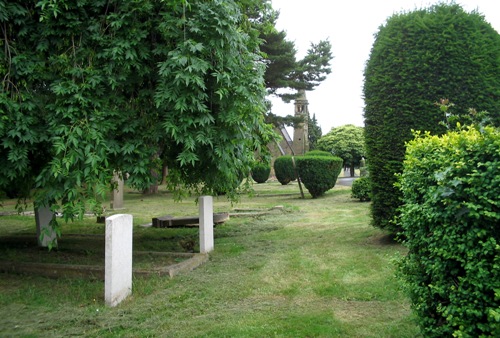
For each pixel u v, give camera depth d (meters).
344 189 21.06
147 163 5.64
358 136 50.12
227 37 5.39
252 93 5.84
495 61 6.29
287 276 5.32
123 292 4.55
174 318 3.97
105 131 5.22
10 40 5.39
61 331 3.72
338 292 4.63
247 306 4.29
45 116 5.31
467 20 6.36
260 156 7.80
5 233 10.33
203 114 5.40
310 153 24.61
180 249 7.42
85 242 8.30
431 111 6.27
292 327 3.66
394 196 6.64
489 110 6.14
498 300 2.38
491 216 2.34
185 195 8.16
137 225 10.89
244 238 8.36
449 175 2.60
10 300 4.57
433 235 2.78
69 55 5.45
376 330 3.56
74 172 4.89
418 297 3.00
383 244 6.87
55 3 4.96
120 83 5.50
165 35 5.45
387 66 6.70
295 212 12.56
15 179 6.25
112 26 5.30
